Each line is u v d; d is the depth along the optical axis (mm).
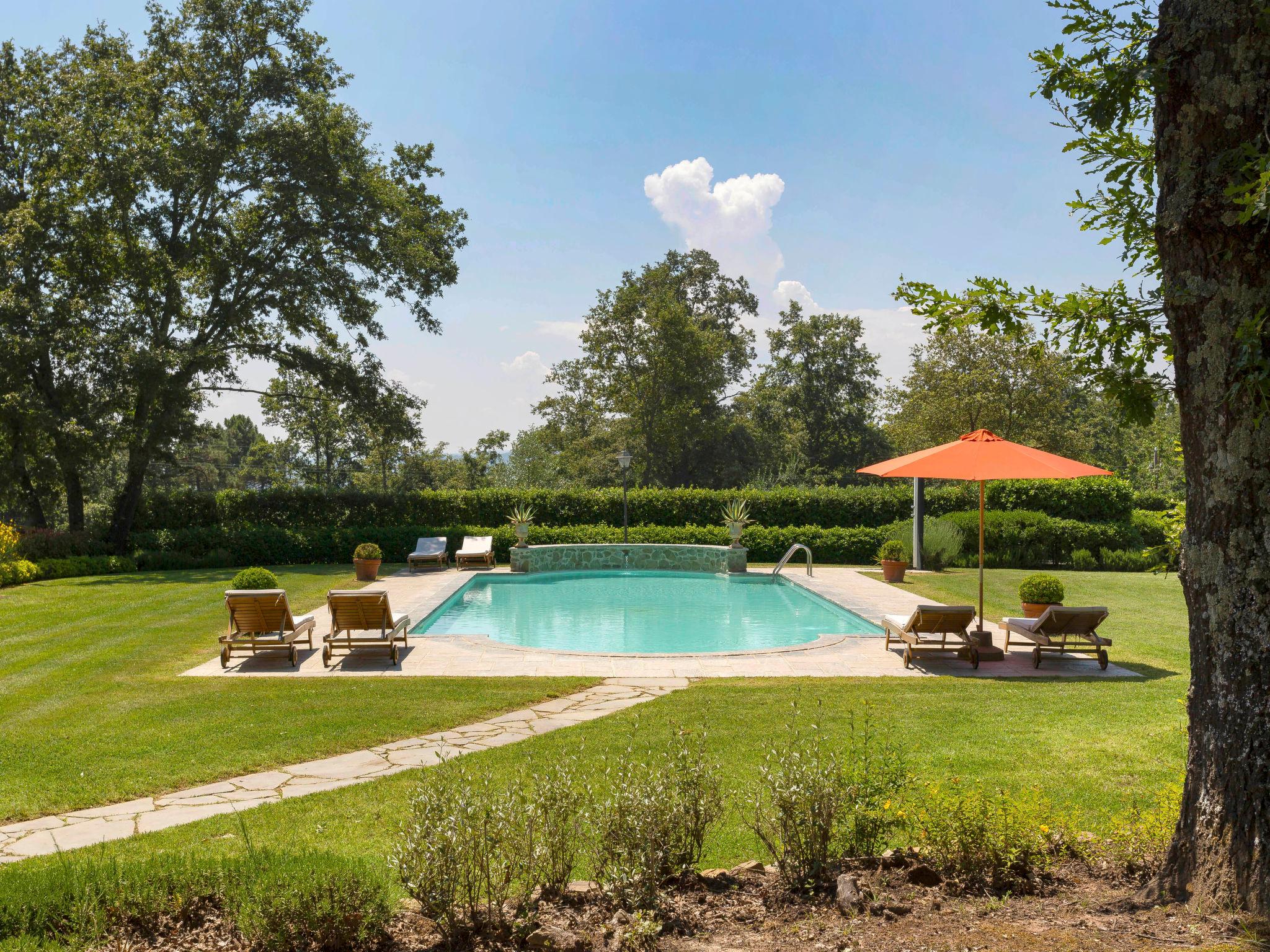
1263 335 2908
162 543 21391
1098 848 3879
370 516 24812
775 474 43156
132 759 6227
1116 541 20625
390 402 25109
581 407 41281
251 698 8055
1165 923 2961
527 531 21359
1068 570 20203
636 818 3547
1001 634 11945
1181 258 3131
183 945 3121
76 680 8867
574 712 7598
